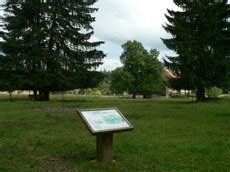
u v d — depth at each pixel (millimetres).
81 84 43125
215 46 42312
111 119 9336
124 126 9344
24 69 40656
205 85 42281
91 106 30641
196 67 42844
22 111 24531
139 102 39250
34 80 40812
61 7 41375
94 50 43188
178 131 14805
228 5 42594
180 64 42875
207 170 8766
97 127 9016
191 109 27234
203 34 42156
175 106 31141
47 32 41312
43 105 31125
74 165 9359
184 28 41906
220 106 31250
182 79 43531
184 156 10195
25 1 41188
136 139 12766
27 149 11211
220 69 42188
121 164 9336
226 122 18156
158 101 42906
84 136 13469
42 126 16312
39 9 41000
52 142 12281
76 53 42250
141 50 74125
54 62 40844
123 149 11094
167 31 43188
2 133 14266
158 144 11820
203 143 12008
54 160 9898
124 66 73875
